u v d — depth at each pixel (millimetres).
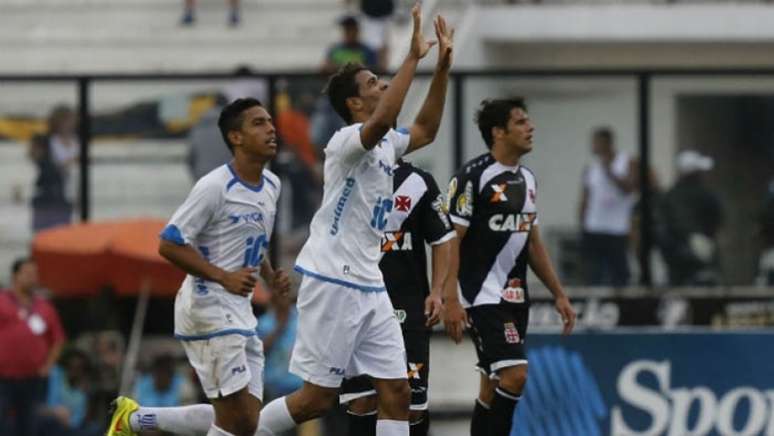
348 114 37438
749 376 55125
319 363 36781
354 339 36719
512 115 41969
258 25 76750
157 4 78438
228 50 75500
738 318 60562
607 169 60875
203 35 75938
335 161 36344
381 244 39125
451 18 71938
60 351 60375
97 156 61562
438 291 39062
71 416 59719
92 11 78062
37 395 58844
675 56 73562
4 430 58438
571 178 61031
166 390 58375
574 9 72188
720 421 55094
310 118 60719
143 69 75000
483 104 42438
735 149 60938
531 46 73375
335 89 37469
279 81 60844
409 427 39062
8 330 58281
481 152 60531
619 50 73562
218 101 61250
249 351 37688
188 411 39031
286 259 60562
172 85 61375
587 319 60500
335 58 68188
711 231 60875
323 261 36625
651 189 60969
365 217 36594
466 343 60531
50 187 61531
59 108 61438
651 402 55000
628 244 60938
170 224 36469
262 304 58031
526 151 42156
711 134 61031
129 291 58594
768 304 60594
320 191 60625
